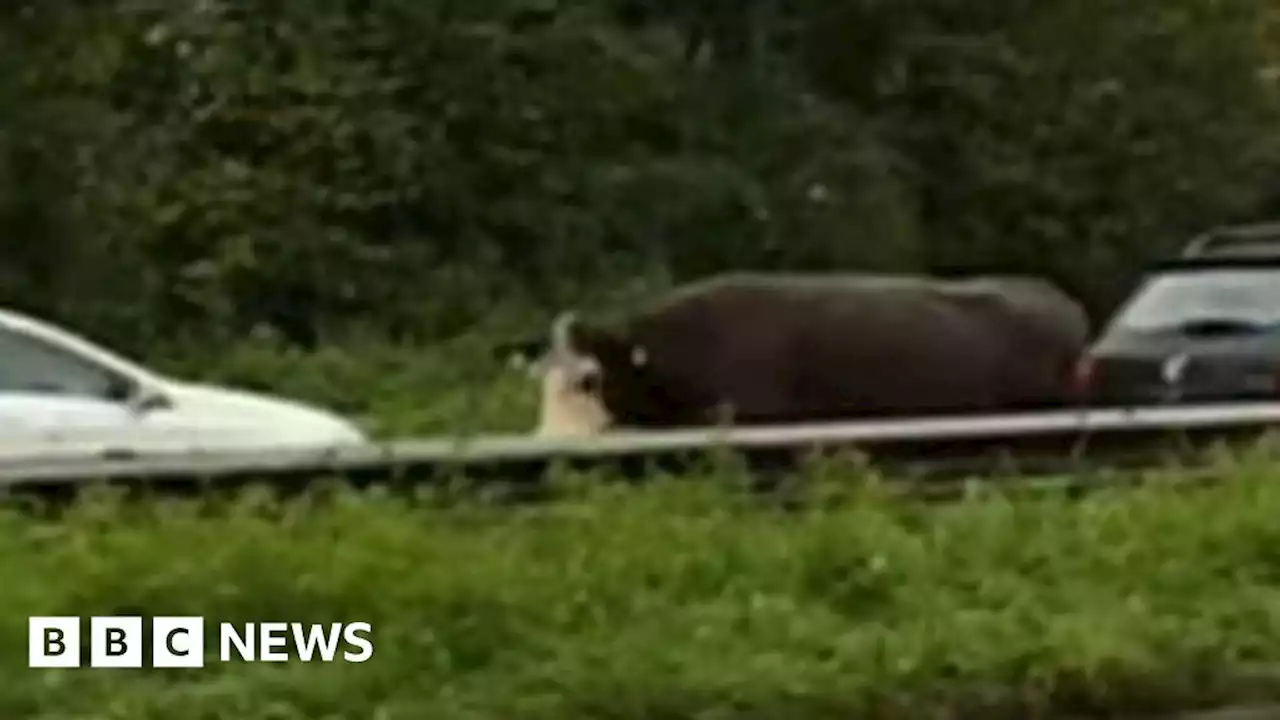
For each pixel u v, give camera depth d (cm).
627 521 1009
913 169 2959
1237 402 1511
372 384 2189
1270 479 1144
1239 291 1569
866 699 820
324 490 1072
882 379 1466
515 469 1138
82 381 1338
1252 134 3181
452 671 830
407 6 2547
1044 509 1078
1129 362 1539
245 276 2383
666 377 1422
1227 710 866
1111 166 3019
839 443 1202
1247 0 3225
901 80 2980
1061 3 3056
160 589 872
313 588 876
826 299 1462
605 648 845
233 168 2408
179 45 2458
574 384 1428
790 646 867
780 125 2862
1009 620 912
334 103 2456
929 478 1191
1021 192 2962
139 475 1078
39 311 2309
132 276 2372
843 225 2802
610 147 2705
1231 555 1018
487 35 2578
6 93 2383
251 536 937
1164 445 1294
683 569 944
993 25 3033
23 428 1297
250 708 775
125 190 2388
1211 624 925
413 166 2492
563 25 2659
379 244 2505
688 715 798
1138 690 855
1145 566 996
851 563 963
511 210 2580
